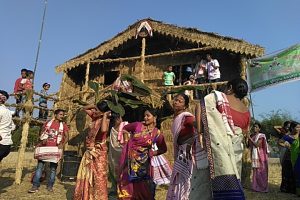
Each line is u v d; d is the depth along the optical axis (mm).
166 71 12438
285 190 8023
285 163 8078
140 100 9812
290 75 9172
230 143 3037
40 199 6289
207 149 3025
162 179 5207
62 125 7555
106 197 4945
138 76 13523
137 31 12297
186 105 3881
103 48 13125
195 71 11602
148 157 4555
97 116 5176
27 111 8859
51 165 7305
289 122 8445
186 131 3596
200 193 3266
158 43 13492
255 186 8203
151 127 4656
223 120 3094
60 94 13031
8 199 6148
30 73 11219
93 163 4984
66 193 7035
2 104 6691
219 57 11930
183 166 3527
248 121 3340
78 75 14922
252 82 9719
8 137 6613
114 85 9750
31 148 20266
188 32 11398
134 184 4414
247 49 10203
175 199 3480
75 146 11523
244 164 9242
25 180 8953
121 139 5664
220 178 2920
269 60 9578
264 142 8414
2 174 10094
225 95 3244
